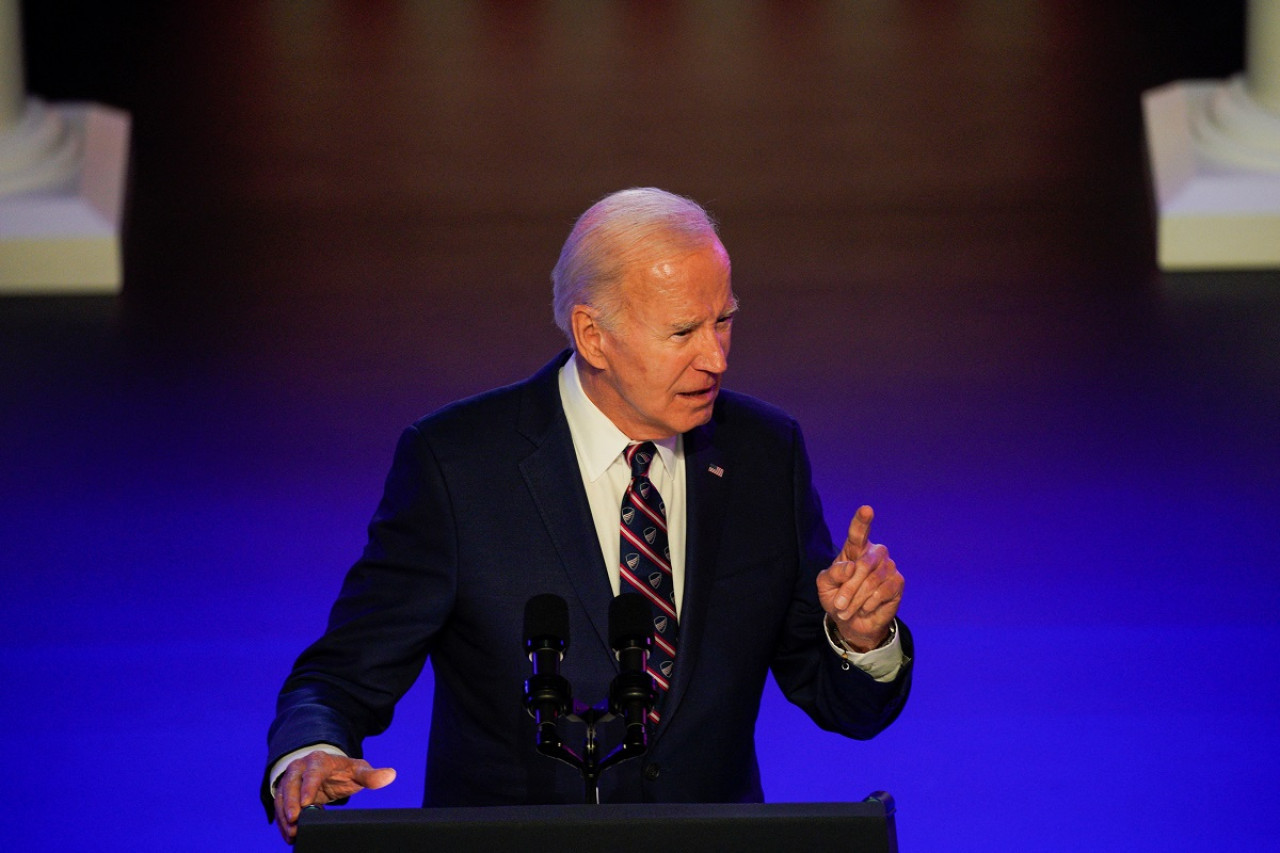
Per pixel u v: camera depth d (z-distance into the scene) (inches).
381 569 351.6
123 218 1062.4
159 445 838.5
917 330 941.8
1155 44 1314.0
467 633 348.8
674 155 1170.6
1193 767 600.1
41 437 844.0
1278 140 1012.5
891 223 1067.3
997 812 578.2
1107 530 749.9
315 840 260.1
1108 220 1061.1
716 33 1395.2
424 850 261.0
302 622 697.0
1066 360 903.7
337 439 845.2
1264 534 743.1
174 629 692.1
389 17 1451.8
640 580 348.2
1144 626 682.8
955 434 834.2
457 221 1087.0
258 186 1131.9
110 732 628.4
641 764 339.9
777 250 1039.6
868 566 320.8
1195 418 842.2
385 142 1195.3
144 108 1243.8
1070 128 1181.7
